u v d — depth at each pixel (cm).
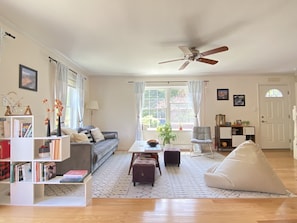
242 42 382
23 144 267
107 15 281
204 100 688
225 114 684
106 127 695
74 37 357
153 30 328
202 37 357
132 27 318
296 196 291
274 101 684
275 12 274
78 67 571
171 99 697
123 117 695
